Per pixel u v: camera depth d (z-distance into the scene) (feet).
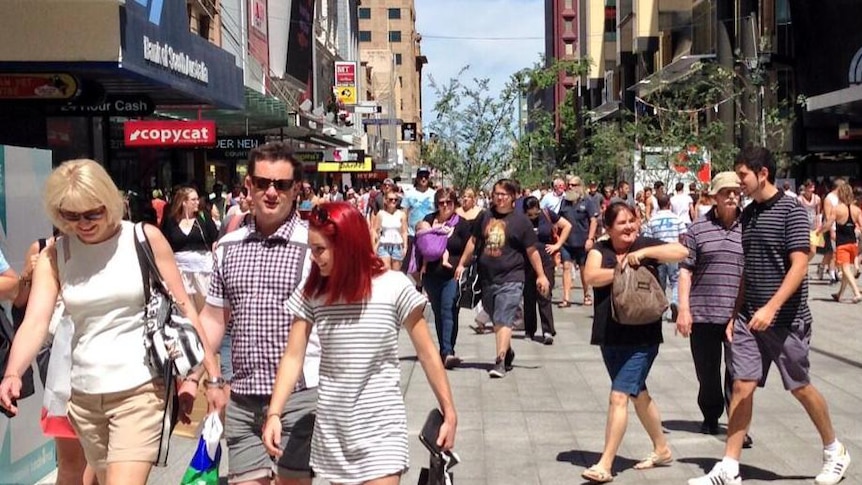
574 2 340.18
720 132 93.40
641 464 24.50
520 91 107.55
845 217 58.44
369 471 14.40
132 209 61.11
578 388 34.78
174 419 15.97
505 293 36.42
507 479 23.94
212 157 92.02
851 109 103.50
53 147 57.67
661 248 22.58
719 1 111.65
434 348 15.17
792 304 22.13
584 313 55.57
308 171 140.36
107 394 15.57
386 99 354.33
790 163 100.48
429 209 55.67
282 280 16.57
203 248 39.06
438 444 15.15
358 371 14.56
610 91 199.52
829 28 97.71
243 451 16.56
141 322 15.80
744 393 22.30
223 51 62.03
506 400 32.89
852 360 39.27
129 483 15.31
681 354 41.60
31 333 15.56
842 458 22.94
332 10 209.87
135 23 45.37
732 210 25.16
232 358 16.85
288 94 132.57
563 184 68.80
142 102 51.13
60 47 42.98
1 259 18.10
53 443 24.29
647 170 87.71
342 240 14.49
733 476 22.30
